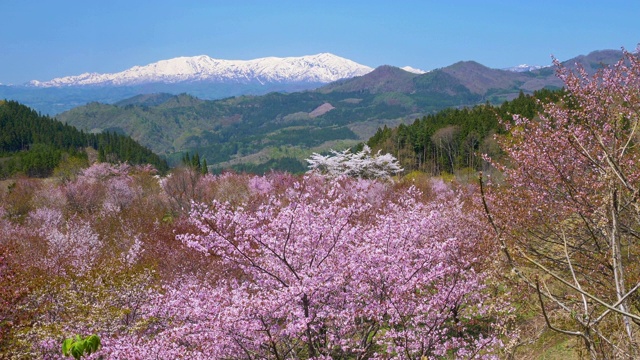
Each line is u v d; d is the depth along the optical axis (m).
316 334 9.77
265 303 8.41
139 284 13.66
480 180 3.45
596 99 9.40
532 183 9.59
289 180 33.62
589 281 8.31
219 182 35.62
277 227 9.58
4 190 42.56
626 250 7.81
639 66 9.20
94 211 34.62
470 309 11.02
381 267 9.01
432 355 9.91
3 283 10.39
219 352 9.29
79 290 12.88
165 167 103.25
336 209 9.76
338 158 38.94
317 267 9.26
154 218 27.17
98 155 82.31
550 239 9.51
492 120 60.47
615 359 4.22
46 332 10.59
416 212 10.87
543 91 60.09
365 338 10.00
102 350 9.84
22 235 23.59
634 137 7.70
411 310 9.55
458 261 10.33
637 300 6.50
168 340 9.38
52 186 40.22
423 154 66.19
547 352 9.32
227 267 13.71
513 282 8.67
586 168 9.10
